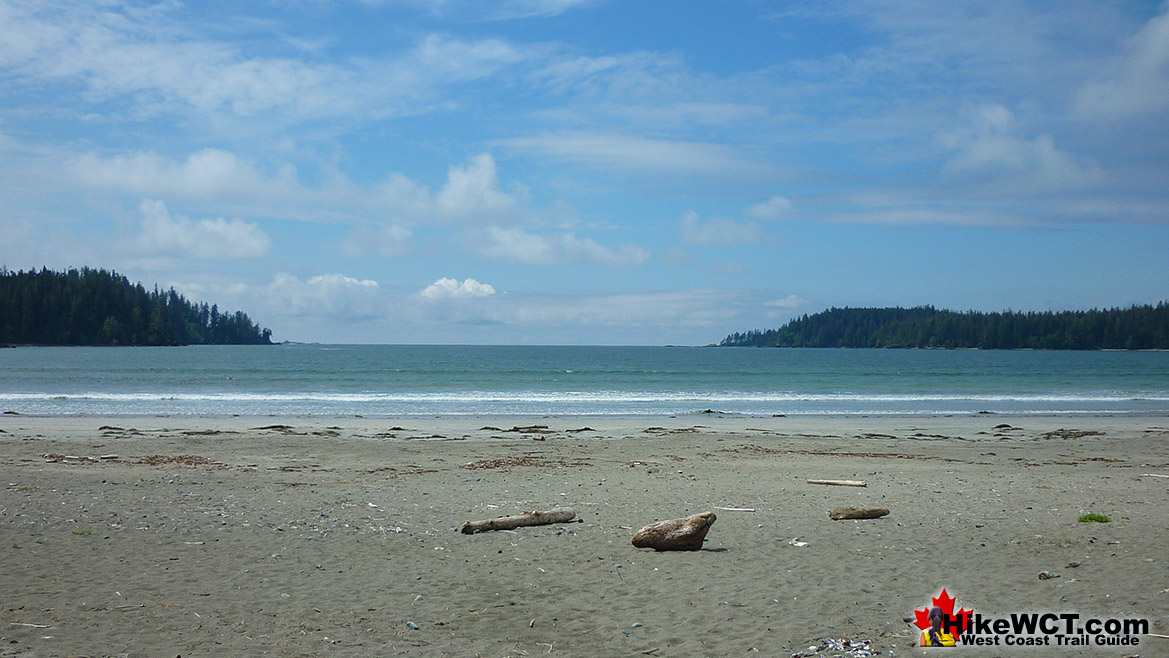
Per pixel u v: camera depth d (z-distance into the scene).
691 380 59.28
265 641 5.90
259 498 12.05
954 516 10.87
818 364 100.44
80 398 37.31
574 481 14.45
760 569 7.98
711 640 5.95
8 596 6.82
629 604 6.86
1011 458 19.78
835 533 9.72
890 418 32.34
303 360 95.69
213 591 7.16
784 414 33.94
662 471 16.09
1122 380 63.75
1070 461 19.11
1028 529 9.84
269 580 7.55
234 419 28.92
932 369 85.56
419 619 6.46
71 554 8.32
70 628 6.07
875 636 6.02
